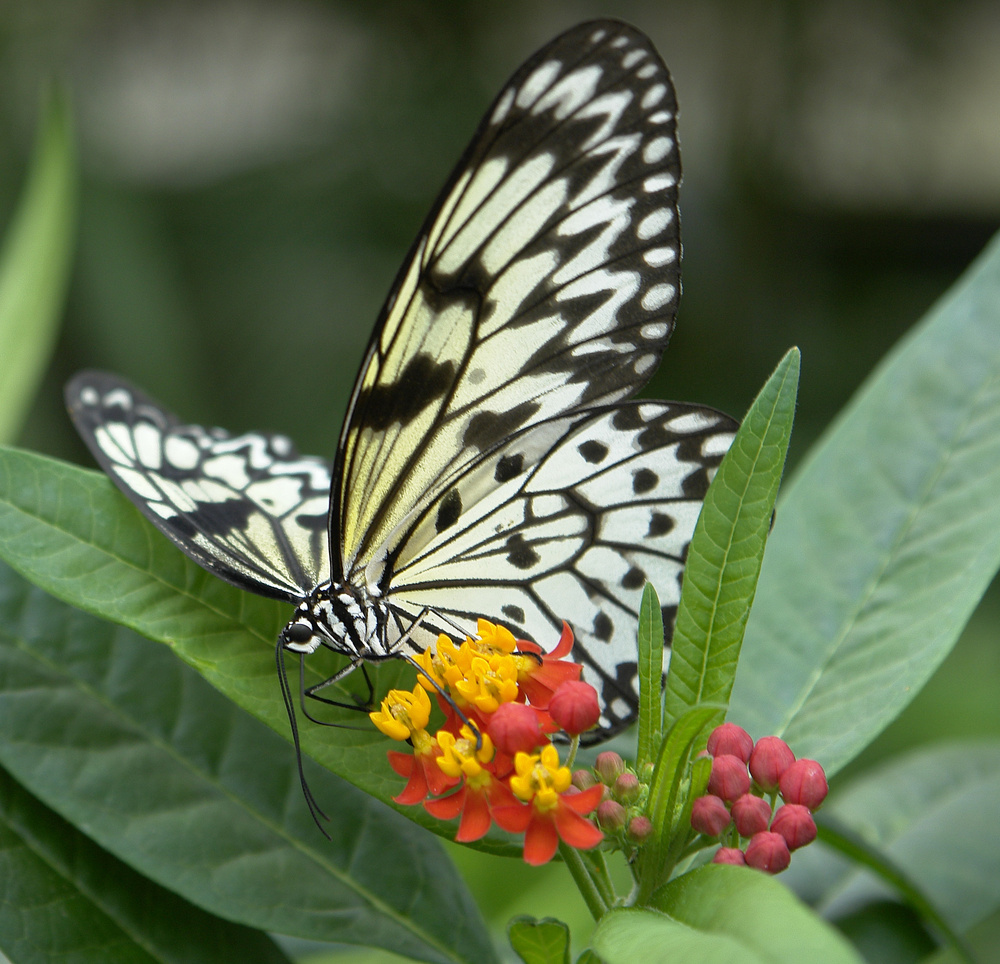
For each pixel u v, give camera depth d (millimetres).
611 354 589
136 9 1630
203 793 592
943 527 607
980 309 623
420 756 568
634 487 601
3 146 1435
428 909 591
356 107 1625
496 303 590
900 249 1742
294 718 580
